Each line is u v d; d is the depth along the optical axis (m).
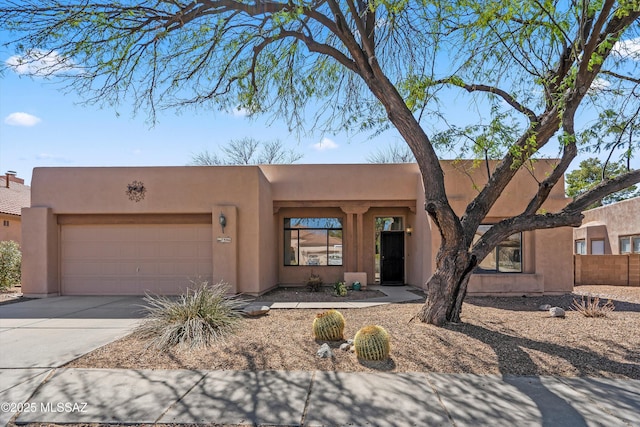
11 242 15.52
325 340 6.91
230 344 6.77
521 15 7.39
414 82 8.85
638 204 18.39
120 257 13.25
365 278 14.30
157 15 8.18
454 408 4.38
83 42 7.59
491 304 10.84
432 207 7.54
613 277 15.93
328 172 15.20
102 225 13.31
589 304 9.46
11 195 23.20
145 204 12.96
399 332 7.27
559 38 7.14
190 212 12.93
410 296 12.41
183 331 6.98
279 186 15.18
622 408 4.35
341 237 15.99
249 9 8.27
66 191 13.08
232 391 4.87
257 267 12.65
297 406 4.46
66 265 13.29
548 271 12.55
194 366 5.77
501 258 12.74
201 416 4.25
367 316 8.94
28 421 4.18
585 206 7.42
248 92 10.00
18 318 9.39
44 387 5.04
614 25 7.23
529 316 8.95
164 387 5.00
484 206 8.10
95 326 8.48
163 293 13.09
